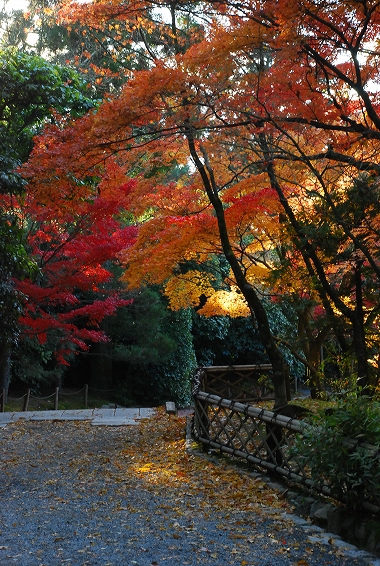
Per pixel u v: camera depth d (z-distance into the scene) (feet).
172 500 19.34
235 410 24.62
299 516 17.54
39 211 34.86
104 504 18.83
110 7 24.93
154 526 16.30
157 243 28.63
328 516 16.08
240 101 22.93
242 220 26.32
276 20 20.56
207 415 27.81
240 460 24.82
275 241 30.19
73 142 22.70
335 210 22.38
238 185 26.55
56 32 62.80
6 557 13.55
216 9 22.39
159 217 28.09
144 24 28.27
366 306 28.04
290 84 22.44
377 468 14.57
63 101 36.35
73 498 19.74
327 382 34.04
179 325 66.69
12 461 26.48
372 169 22.77
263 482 21.13
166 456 26.91
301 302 28.19
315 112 22.71
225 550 14.25
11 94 35.91
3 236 34.83
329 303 27.43
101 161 24.32
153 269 28.27
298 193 27.37
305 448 16.51
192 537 15.28
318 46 22.24
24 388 64.28
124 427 36.29
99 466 25.12
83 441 31.55
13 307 35.12
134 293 58.85
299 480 19.04
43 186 24.27
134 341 65.46
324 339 35.65
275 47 21.15
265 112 23.22
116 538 15.16
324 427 16.06
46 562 13.20
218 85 21.79
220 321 71.05
